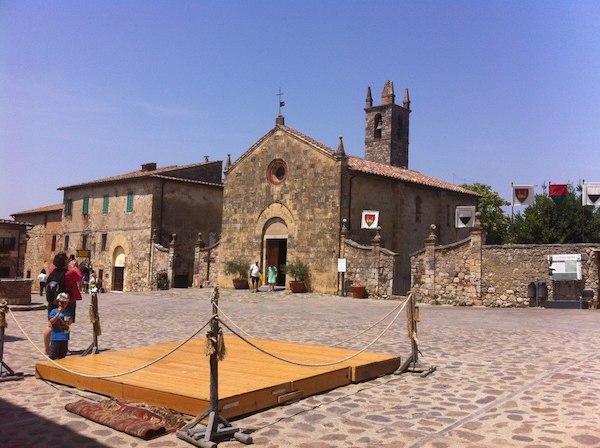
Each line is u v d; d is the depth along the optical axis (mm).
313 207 31922
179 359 9859
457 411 7223
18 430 6562
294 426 6727
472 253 25641
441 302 26297
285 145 33781
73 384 8680
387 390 8547
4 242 36469
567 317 19234
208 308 24172
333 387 8688
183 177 42938
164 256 39531
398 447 5906
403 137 47469
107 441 6184
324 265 31062
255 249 34781
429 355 11484
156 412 6953
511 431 6324
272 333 15445
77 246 47406
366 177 32594
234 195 36406
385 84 46906
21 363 10578
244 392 7184
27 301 23859
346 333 15414
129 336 14750
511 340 13508
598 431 6250
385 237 33750
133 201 42438
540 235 37844
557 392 8047
